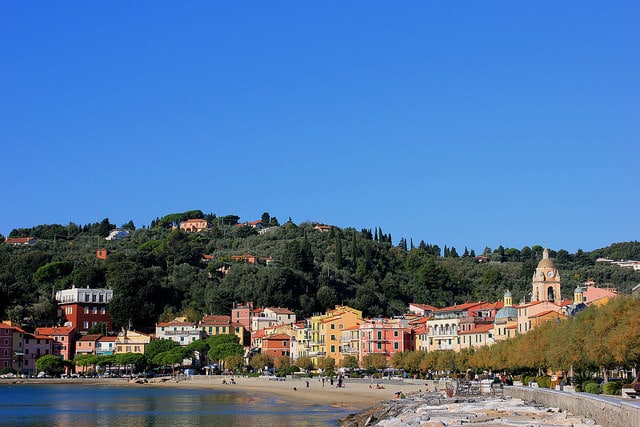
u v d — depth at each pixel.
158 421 133.75
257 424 127.31
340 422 128.00
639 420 64.88
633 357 99.50
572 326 120.69
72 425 128.62
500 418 93.50
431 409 115.50
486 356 176.88
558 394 99.62
